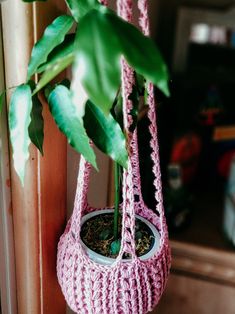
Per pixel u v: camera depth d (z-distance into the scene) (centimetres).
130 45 25
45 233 46
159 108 90
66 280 41
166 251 42
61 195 47
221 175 101
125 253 40
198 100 91
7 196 44
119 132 34
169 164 90
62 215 48
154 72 25
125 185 36
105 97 25
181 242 84
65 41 35
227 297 79
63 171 46
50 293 50
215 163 99
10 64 38
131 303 40
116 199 41
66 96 35
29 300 50
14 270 49
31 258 47
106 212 47
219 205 97
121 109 37
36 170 42
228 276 81
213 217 92
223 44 98
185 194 86
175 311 77
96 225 45
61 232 49
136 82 37
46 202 44
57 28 35
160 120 94
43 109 39
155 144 39
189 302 78
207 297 79
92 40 25
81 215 42
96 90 24
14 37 37
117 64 25
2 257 47
